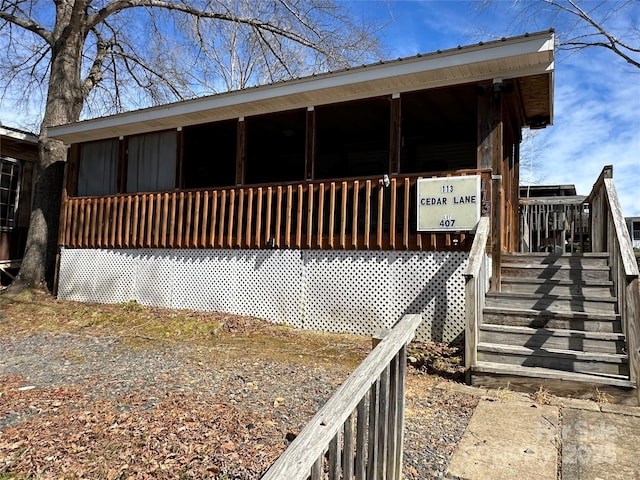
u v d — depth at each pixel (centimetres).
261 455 312
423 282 664
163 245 903
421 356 561
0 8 1397
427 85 702
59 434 350
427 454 316
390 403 244
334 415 166
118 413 389
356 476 196
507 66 633
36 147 1310
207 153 1313
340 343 646
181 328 729
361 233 724
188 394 435
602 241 691
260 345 638
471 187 629
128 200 956
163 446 324
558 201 988
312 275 750
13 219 1288
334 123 986
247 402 414
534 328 516
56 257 1070
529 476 288
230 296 828
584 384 427
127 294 945
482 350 493
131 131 994
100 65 1598
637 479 284
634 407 405
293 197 793
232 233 830
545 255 663
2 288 1184
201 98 840
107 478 286
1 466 305
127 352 613
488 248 636
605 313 511
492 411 396
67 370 534
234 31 2016
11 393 448
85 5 1177
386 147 1159
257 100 798
